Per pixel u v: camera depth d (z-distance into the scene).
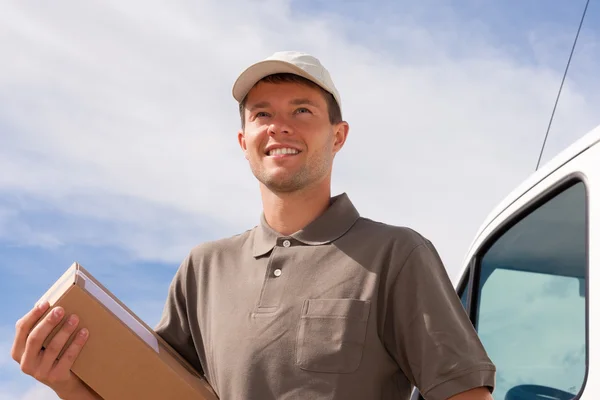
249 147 2.45
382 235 2.32
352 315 2.22
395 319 2.24
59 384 2.25
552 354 2.36
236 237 2.54
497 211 2.85
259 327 2.27
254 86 2.46
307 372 2.20
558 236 2.42
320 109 2.43
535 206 2.57
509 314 2.66
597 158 2.21
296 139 2.39
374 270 2.26
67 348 2.18
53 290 2.33
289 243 2.38
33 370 2.18
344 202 2.41
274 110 2.43
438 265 2.31
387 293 2.25
